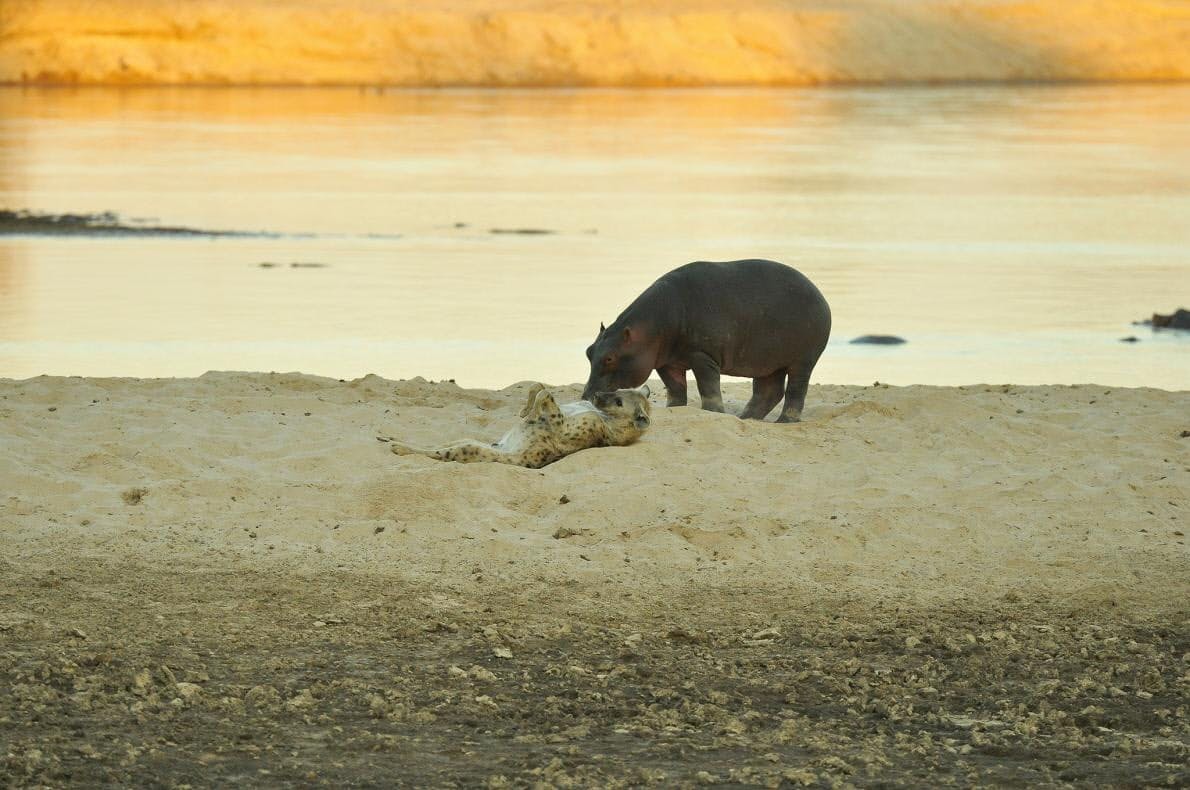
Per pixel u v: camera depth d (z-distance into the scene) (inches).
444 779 946.1
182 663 1143.6
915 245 5506.9
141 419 1841.8
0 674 1103.0
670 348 1948.8
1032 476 1694.1
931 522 1525.6
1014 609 1318.9
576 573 1374.3
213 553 1400.1
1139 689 1145.4
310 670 1141.7
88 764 949.2
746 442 1795.0
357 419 1903.3
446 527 1473.9
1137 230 6008.9
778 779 957.2
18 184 7524.6
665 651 1205.7
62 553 1384.1
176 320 3666.3
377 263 4872.0
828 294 4266.7
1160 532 1519.4
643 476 1652.3
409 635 1219.9
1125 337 3582.7
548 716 1065.5
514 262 4940.9
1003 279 4618.6
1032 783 962.7
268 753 982.4
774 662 1186.6
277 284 4355.3
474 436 1851.6
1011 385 2271.2
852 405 1991.9
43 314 3727.9
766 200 7091.5
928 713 1090.7
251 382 2116.1
